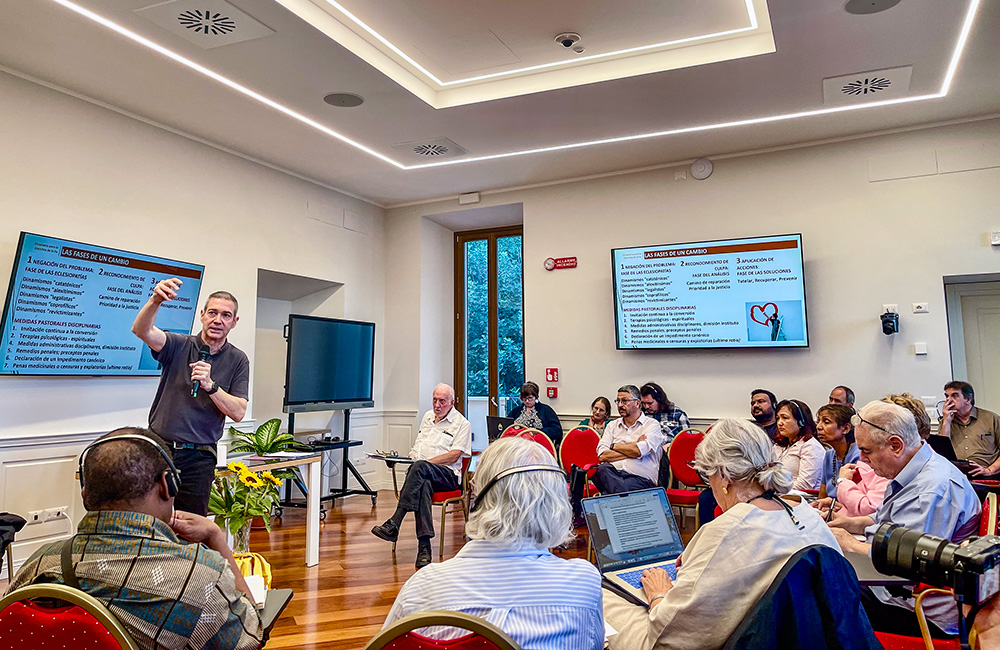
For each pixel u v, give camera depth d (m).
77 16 3.42
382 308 7.20
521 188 6.54
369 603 3.31
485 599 1.14
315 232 6.30
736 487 1.50
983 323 5.21
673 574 1.73
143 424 4.66
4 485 3.89
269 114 4.71
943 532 1.97
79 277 4.20
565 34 3.90
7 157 3.99
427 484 4.07
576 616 1.17
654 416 5.33
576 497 4.65
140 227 4.71
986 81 4.29
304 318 5.98
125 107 4.58
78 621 1.12
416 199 7.02
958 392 4.29
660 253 5.77
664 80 4.22
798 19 3.48
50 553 1.23
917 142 5.10
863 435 2.11
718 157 5.71
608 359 6.03
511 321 7.32
